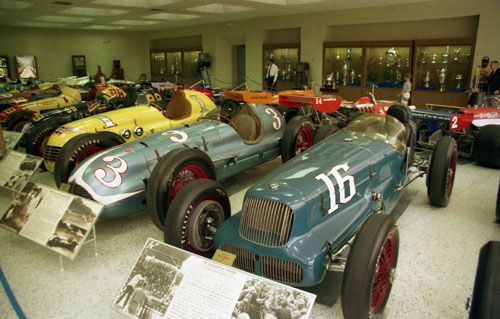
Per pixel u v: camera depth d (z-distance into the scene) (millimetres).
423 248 3205
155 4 11016
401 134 3584
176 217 2652
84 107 6695
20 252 3342
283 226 2295
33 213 3203
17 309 2432
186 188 2766
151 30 19281
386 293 2303
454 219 3756
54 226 3027
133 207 3484
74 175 3428
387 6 10117
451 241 3320
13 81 13969
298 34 12922
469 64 8922
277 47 13203
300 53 12531
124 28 18094
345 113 6891
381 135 3461
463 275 2814
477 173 5277
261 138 4699
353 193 2793
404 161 3650
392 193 3350
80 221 2932
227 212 3025
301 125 4824
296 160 3018
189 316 1900
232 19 14195
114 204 3330
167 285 2039
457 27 9203
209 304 1884
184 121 5324
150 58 20141
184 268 2039
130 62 20422
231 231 2545
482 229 3537
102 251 3301
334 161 2893
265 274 2352
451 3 8961
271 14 12516
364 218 2771
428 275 2818
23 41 17281
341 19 11195
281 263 2285
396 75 10406
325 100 5098
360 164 2941
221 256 2416
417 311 2428
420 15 9555
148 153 3672
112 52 19750
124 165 3494
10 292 2578
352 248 2055
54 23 15898
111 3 10312
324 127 4445
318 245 2307
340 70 11609
